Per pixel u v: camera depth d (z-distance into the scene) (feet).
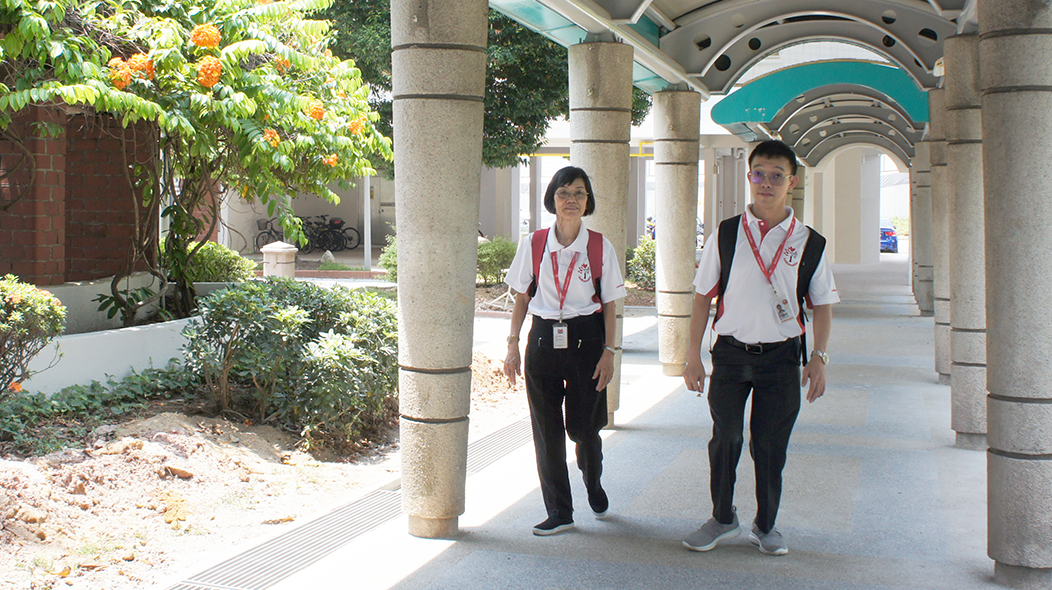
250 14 24.66
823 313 13.83
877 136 67.97
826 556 14.15
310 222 107.65
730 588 12.89
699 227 114.01
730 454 14.17
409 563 13.97
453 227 14.58
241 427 21.34
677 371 31.94
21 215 26.43
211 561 14.25
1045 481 12.78
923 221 50.06
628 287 62.44
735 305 13.74
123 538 15.53
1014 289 12.84
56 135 25.07
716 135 79.66
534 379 14.97
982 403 21.07
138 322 29.53
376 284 66.39
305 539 15.40
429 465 14.97
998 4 12.69
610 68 22.65
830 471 19.22
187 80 22.68
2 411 18.80
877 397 27.55
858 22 31.50
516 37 49.70
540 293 14.88
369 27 49.98
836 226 104.22
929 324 45.93
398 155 14.66
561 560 14.03
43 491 15.87
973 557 14.12
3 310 17.49
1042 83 12.56
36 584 13.34
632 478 18.79
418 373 14.88
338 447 21.84
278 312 22.06
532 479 19.01
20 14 19.83
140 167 29.40
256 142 23.24
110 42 22.27
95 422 19.89
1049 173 12.64
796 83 41.24
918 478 18.66
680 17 30.12
